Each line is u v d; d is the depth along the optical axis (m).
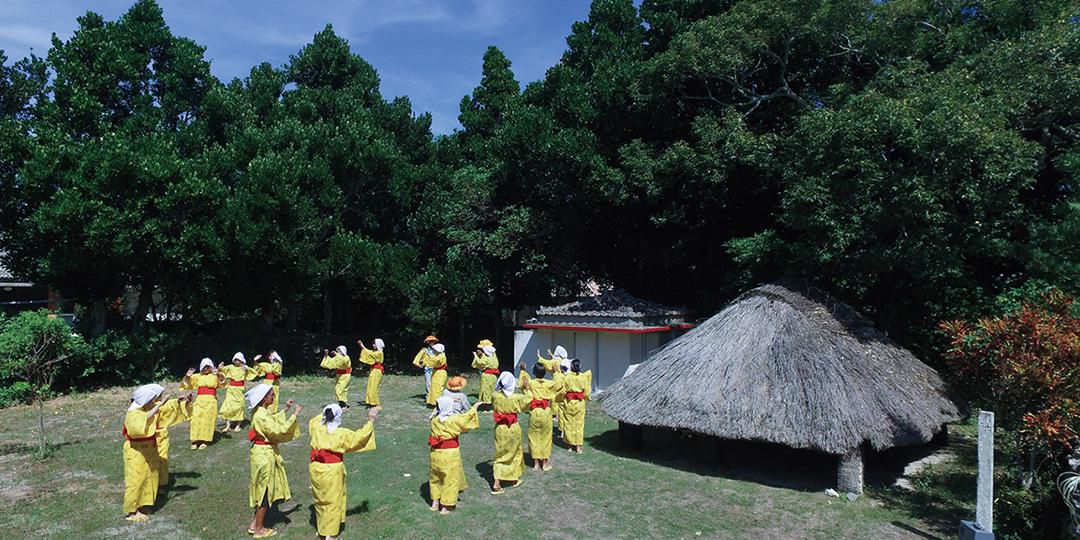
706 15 18.84
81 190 15.53
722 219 19.34
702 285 20.33
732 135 15.39
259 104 22.08
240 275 18.97
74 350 15.42
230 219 17.28
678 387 10.29
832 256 12.63
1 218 16.86
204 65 20.14
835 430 8.84
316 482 7.25
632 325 16.78
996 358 7.61
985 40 14.24
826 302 11.98
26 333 13.09
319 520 7.30
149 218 16.48
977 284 14.66
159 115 18.55
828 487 9.60
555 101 19.36
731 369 10.12
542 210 20.36
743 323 10.89
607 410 11.04
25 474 9.63
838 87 14.50
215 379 11.63
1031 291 12.20
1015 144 10.90
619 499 8.95
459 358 25.80
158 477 8.58
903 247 12.27
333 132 21.00
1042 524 7.27
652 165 16.64
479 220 21.95
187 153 19.06
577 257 21.27
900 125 11.12
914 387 10.26
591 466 10.57
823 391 9.27
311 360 22.16
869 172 11.58
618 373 17.23
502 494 9.05
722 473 10.23
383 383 19.84
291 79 24.34
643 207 18.69
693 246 20.08
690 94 17.70
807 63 16.94
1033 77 11.66
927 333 14.91
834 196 12.30
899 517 8.38
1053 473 7.62
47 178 15.46
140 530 7.57
